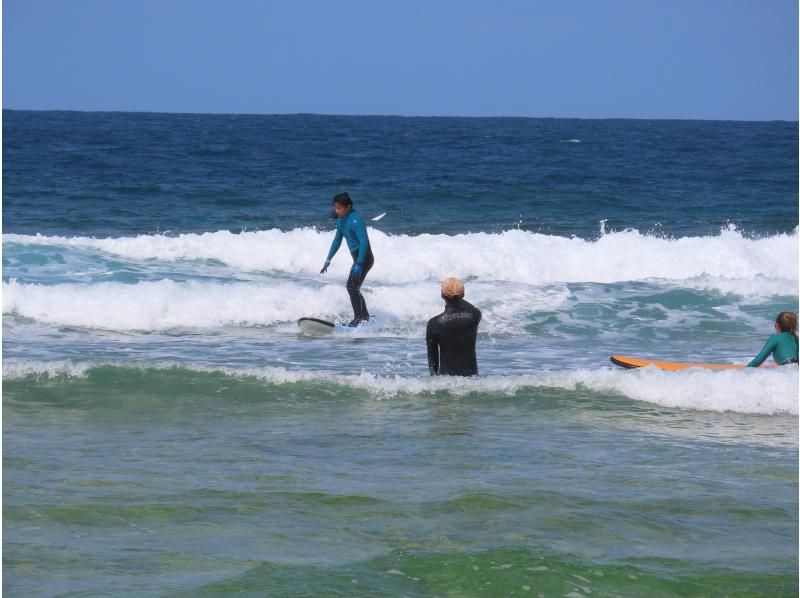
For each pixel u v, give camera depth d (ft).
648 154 624.59
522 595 42.37
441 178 419.95
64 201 309.83
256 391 95.96
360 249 139.03
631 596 42.98
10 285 144.97
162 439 79.66
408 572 45.60
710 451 78.84
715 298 163.94
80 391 94.12
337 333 137.90
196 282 154.61
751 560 50.34
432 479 68.23
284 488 65.05
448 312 99.50
